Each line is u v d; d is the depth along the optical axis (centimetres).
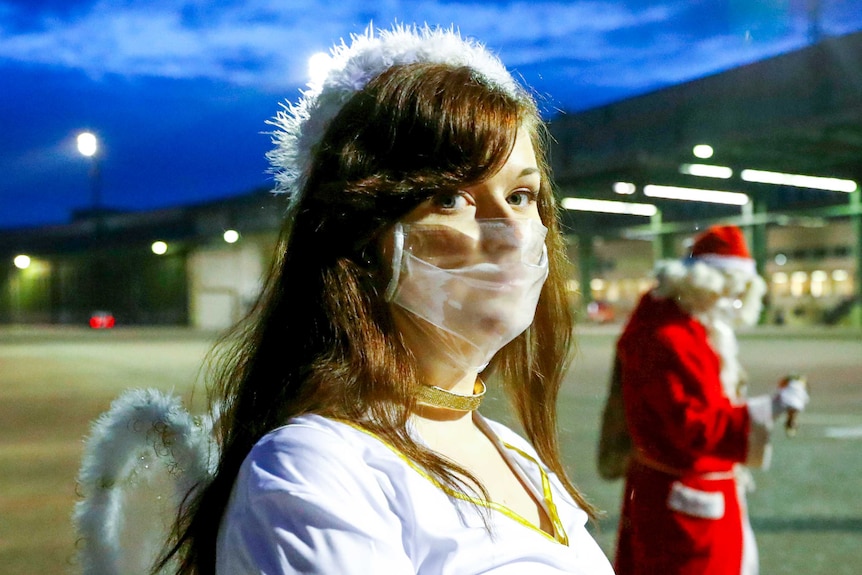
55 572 391
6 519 483
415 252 87
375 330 85
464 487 82
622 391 237
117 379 1398
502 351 126
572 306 128
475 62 94
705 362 220
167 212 5200
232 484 83
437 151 86
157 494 99
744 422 211
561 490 112
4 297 6594
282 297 90
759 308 238
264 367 88
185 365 1684
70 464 650
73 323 6131
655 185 3459
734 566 219
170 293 5444
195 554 85
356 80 92
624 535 238
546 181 119
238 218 4522
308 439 75
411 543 76
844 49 2412
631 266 4947
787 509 498
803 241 4044
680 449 216
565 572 85
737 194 3619
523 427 127
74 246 5906
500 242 87
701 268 227
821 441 735
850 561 399
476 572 78
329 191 87
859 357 1759
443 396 91
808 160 2956
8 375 1516
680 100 2980
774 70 2648
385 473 77
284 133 99
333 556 67
